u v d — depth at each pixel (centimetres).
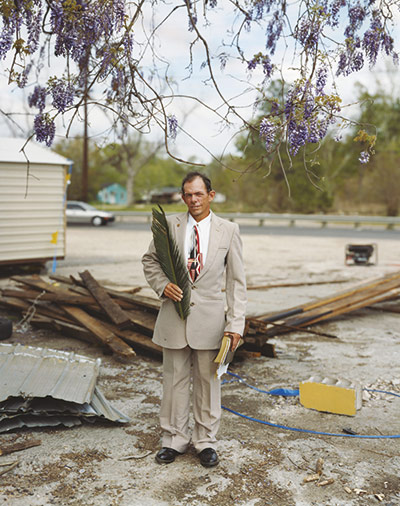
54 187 1266
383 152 4316
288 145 351
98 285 752
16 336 700
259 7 376
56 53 376
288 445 400
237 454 383
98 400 444
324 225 3125
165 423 373
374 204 4962
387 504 320
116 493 327
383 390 525
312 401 474
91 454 378
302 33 352
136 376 557
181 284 344
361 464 371
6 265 1271
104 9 364
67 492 327
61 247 1295
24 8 370
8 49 370
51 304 765
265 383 543
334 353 655
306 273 1348
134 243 2077
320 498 325
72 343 676
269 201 4997
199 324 348
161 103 352
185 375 367
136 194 7581
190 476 349
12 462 361
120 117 374
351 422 446
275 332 723
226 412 466
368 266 1484
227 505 316
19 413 409
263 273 1345
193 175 354
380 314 907
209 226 358
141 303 698
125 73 378
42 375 440
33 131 381
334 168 5025
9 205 1200
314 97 346
